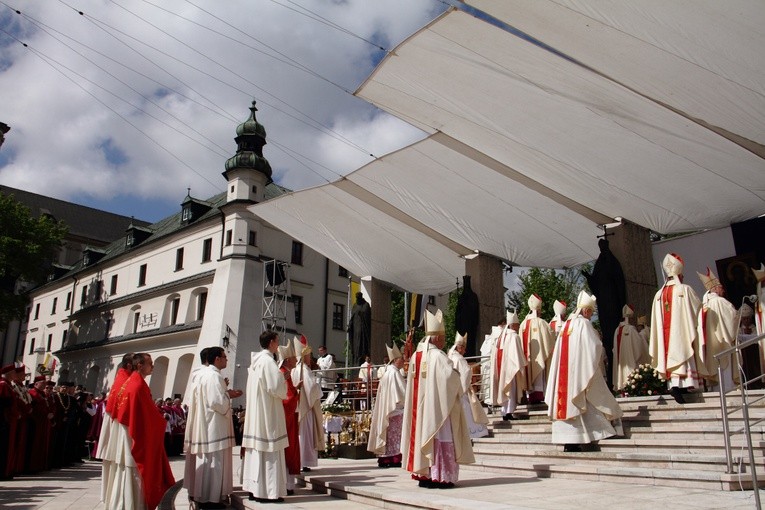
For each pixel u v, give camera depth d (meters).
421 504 6.24
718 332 9.65
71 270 55.88
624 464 7.89
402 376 11.65
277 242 36.56
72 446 16.28
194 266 37.50
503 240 19.14
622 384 12.13
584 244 18.11
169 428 21.05
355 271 23.64
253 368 8.06
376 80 13.39
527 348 12.61
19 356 58.25
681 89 10.91
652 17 9.41
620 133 12.85
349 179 17.86
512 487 7.27
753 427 7.66
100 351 43.88
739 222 15.02
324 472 10.42
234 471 13.03
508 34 10.96
